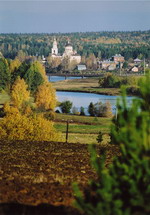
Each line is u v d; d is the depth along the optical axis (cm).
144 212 2172
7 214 2980
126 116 2266
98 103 19475
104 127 16088
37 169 4888
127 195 2216
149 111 2292
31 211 3081
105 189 2191
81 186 3922
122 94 2288
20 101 19950
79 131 14800
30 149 6575
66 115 19075
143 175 2200
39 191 3762
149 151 2178
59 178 4328
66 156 5922
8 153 6103
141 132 2177
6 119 9606
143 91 2327
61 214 3005
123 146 2234
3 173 4603
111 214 2138
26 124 9594
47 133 9806
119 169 2255
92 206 2195
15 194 3634
